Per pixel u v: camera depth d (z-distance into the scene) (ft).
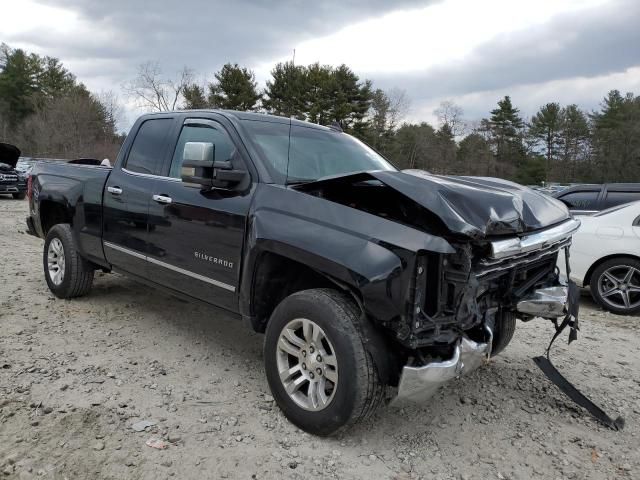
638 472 9.99
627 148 210.38
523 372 14.55
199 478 8.88
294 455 9.68
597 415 11.79
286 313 10.48
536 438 11.04
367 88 177.06
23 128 218.38
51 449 9.39
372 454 9.93
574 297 12.25
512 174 240.32
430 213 9.39
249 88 165.99
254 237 10.93
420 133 231.30
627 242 21.13
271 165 11.89
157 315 17.22
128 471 8.92
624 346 17.31
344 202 10.96
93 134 206.80
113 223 15.42
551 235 10.63
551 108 257.14
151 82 165.99
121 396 11.49
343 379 9.50
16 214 44.93
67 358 13.37
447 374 9.36
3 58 246.88
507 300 11.39
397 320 9.05
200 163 11.39
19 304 17.48
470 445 10.59
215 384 12.42
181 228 12.97
